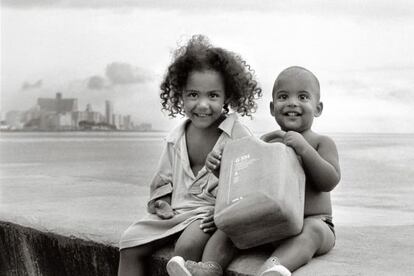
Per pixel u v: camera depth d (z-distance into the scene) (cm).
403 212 550
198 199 374
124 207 505
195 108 371
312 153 347
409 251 373
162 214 373
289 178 334
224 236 346
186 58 375
